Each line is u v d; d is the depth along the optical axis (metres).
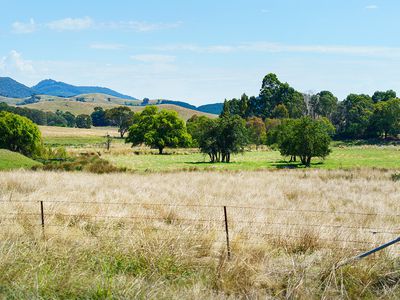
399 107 134.50
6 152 44.09
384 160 75.56
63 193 18.61
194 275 7.62
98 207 13.28
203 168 52.22
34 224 10.31
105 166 44.72
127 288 6.70
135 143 108.62
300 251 9.09
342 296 6.67
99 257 8.05
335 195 24.23
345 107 169.75
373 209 18.44
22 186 22.66
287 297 6.65
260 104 184.25
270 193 24.05
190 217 12.23
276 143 108.06
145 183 27.55
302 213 15.30
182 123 103.25
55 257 8.03
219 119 75.81
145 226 9.96
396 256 8.05
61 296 6.62
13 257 7.59
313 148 64.62
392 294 6.73
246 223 10.92
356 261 7.52
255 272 7.43
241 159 80.25
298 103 178.00
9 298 6.42
